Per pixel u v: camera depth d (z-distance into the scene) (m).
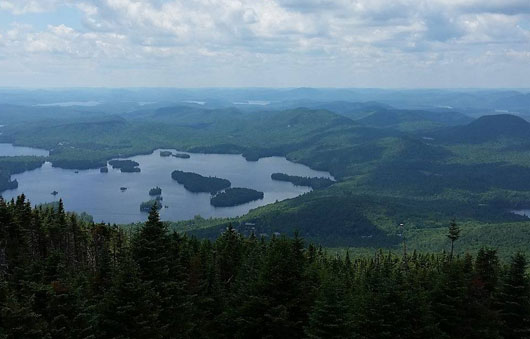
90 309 55.19
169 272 67.94
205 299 70.75
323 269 94.38
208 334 68.62
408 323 59.50
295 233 76.00
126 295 54.22
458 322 65.69
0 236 81.62
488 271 75.88
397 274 66.06
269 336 60.44
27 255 79.19
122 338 52.31
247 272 78.69
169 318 61.41
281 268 62.41
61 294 50.19
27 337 45.94
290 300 61.97
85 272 84.50
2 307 45.75
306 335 60.44
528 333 67.00
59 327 49.75
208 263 81.38
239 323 62.19
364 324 60.06
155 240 65.06
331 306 56.72
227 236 102.69
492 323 65.75
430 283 76.50
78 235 106.06
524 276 69.75
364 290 82.06
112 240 101.25
